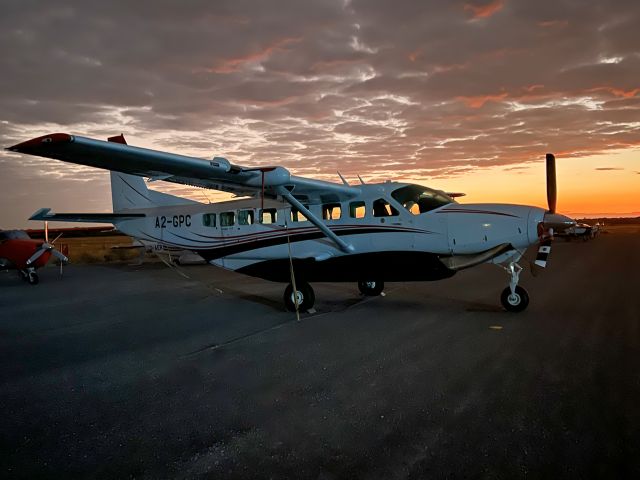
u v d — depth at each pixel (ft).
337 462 9.59
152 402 13.28
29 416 12.45
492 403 12.40
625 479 8.65
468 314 24.70
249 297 33.47
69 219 40.68
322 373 15.46
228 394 13.75
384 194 28.02
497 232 24.64
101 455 10.16
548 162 29.19
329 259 29.27
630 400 12.32
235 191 27.91
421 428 11.05
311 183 25.86
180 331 22.53
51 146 17.89
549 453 9.68
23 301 33.50
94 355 18.57
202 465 9.63
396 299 30.40
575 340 18.66
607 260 56.24
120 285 42.04
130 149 19.53
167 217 38.88
